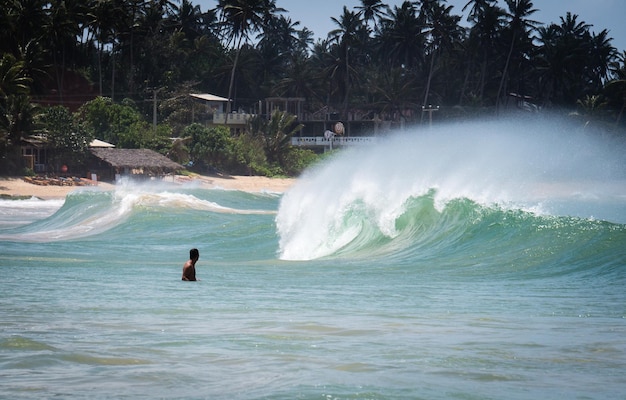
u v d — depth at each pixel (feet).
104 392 22.99
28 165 296.51
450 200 101.24
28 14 366.63
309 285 63.16
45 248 106.63
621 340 33.71
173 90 417.90
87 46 418.10
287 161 383.04
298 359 28.63
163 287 59.52
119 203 161.58
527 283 64.64
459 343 32.71
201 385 24.12
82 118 353.51
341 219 104.99
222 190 261.24
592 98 412.16
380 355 29.60
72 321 38.55
